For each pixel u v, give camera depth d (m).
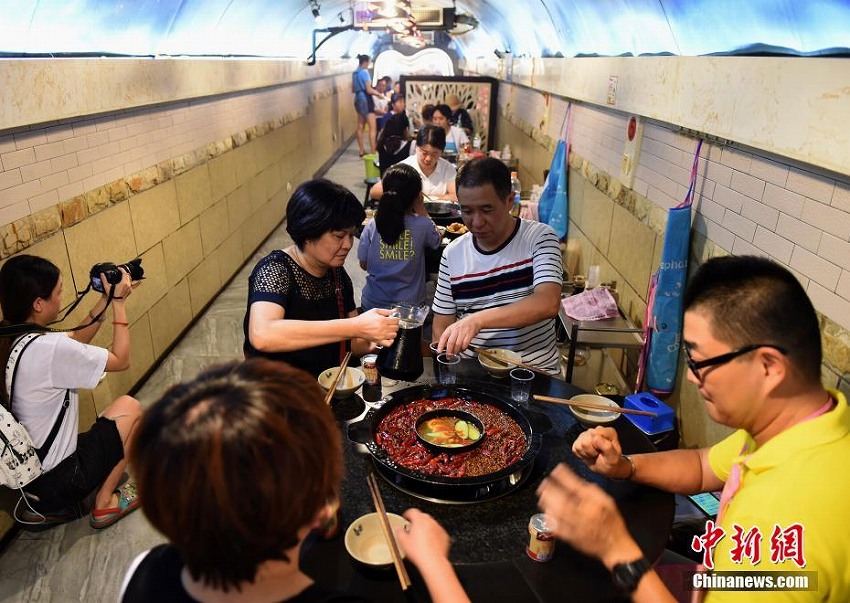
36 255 2.56
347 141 14.12
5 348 2.20
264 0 5.39
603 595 1.21
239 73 5.44
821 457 0.98
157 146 3.85
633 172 3.25
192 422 0.68
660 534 1.38
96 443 2.48
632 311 3.26
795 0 1.67
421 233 3.15
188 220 4.43
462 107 8.59
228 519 0.66
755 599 0.98
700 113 2.33
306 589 0.78
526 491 1.52
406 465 1.51
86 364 2.32
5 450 2.17
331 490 0.77
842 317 1.59
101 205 3.13
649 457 1.54
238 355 4.12
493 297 2.36
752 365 1.02
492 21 8.01
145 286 3.71
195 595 0.77
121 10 3.17
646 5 2.74
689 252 2.54
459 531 1.38
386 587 1.23
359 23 7.63
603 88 3.69
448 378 2.07
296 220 1.97
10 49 2.45
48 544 2.47
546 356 2.43
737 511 1.05
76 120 2.89
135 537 2.53
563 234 5.01
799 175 1.78
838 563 0.93
